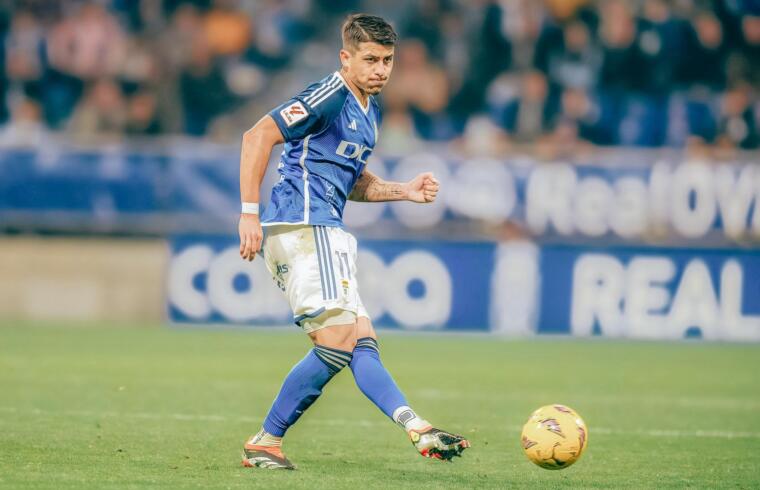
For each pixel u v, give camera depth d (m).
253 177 18.88
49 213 51.84
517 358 43.78
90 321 52.53
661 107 59.34
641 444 24.66
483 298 51.59
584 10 60.47
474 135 58.84
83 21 59.25
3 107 58.72
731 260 51.66
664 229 51.84
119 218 52.00
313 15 63.69
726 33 61.00
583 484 19.38
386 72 19.52
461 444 17.81
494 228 52.00
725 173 51.72
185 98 59.62
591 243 51.81
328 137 19.61
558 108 59.50
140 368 37.25
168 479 18.50
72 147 52.03
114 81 58.47
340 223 19.80
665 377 39.03
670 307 51.72
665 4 60.78
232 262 51.59
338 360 19.31
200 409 28.38
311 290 19.11
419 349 46.03
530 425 18.66
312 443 23.59
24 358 38.94
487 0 61.09
